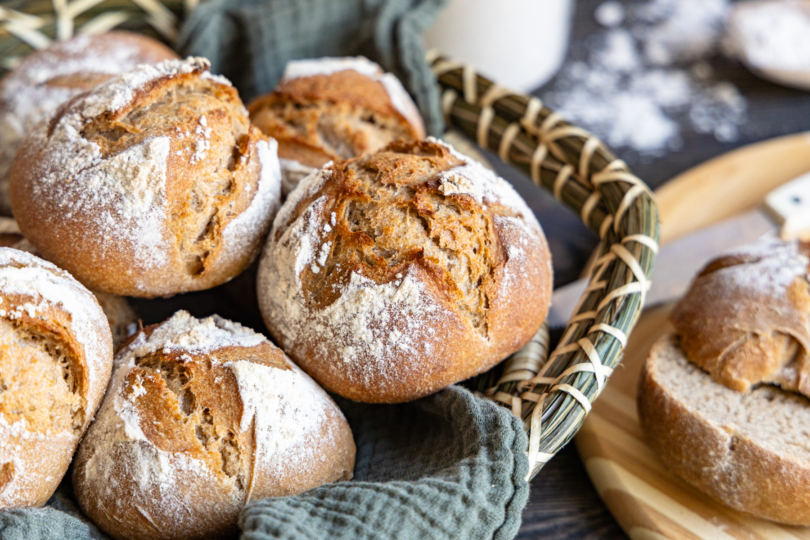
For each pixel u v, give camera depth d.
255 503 0.45
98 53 0.58
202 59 0.51
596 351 0.49
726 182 0.66
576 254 0.64
